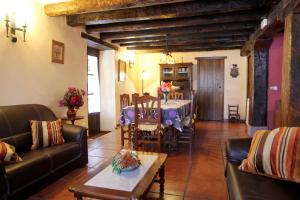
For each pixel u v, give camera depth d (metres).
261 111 5.11
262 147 1.83
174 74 7.20
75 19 4.00
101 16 3.85
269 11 3.46
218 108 7.28
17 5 3.04
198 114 7.37
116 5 3.16
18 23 3.05
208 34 5.13
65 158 2.73
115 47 5.98
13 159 2.18
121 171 1.91
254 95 5.11
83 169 3.03
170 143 3.95
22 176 2.12
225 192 2.41
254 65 5.08
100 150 3.91
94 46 5.54
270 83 5.05
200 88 7.35
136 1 3.03
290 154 1.68
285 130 1.83
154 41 5.85
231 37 5.59
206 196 2.33
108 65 5.96
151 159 2.22
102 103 6.02
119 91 6.24
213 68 7.26
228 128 5.89
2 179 1.93
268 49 4.99
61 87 3.96
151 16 3.60
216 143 4.38
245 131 5.50
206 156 3.60
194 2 3.38
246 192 1.51
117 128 5.98
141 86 7.77
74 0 3.36
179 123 3.60
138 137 3.82
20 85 3.14
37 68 3.43
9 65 2.97
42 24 3.50
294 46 2.56
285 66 2.72
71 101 3.60
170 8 3.50
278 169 1.69
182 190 2.46
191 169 3.05
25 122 2.82
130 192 1.58
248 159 1.88
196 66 7.34
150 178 1.80
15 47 3.04
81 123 4.56
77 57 4.39
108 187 1.65
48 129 2.87
